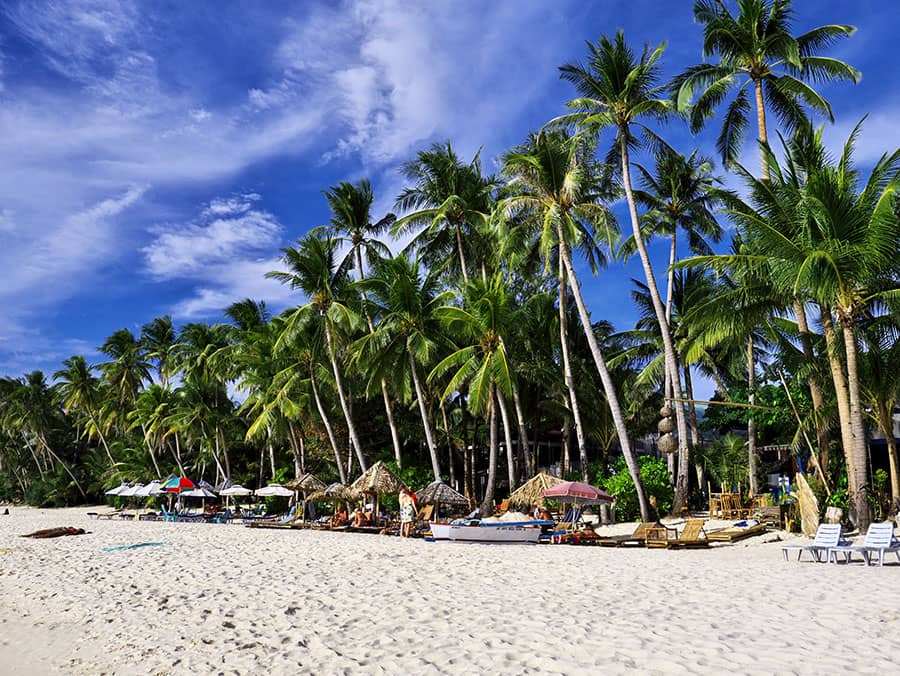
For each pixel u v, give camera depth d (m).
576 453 44.09
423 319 30.38
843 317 17.00
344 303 33.00
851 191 16.88
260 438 45.53
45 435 74.69
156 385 54.81
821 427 20.67
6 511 50.91
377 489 25.50
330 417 40.09
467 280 28.70
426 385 34.03
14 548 22.62
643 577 12.16
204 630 9.19
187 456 59.28
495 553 17.22
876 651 6.48
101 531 30.09
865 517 16.75
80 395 66.56
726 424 38.59
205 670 7.37
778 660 6.31
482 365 27.61
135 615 10.40
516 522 20.89
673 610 8.95
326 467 41.62
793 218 17.84
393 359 31.20
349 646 7.94
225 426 50.12
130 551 20.20
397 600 10.55
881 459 27.64
